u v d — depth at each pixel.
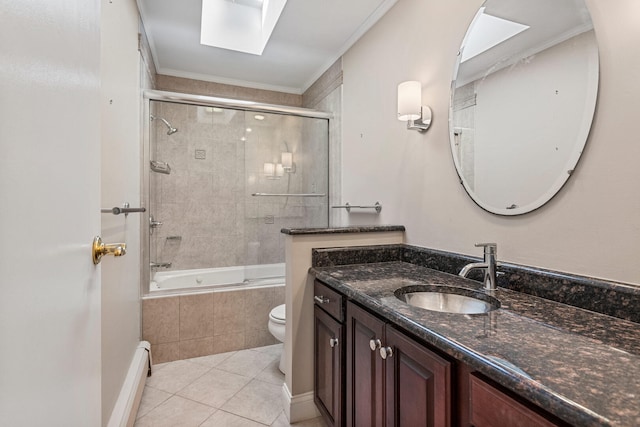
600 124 1.01
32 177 0.45
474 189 1.45
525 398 0.61
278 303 2.71
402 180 1.96
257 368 2.28
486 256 1.26
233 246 3.35
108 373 1.38
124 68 1.78
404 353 0.99
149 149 2.61
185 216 3.17
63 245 0.57
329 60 2.98
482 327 0.86
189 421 1.70
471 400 0.74
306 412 1.73
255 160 3.40
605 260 0.99
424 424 0.90
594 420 0.48
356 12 2.20
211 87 3.44
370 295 1.18
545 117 1.17
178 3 2.19
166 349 2.38
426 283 1.36
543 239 1.17
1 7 0.37
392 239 1.92
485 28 1.41
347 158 2.66
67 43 0.59
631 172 0.93
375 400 1.15
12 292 0.40
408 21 1.91
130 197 1.97
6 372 0.38
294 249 1.70
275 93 3.71
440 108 1.66
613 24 0.97
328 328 1.53
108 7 1.43
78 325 0.64
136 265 2.15
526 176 1.23
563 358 0.68
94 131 0.78
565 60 1.10
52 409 0.51
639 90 0.91
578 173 1.06
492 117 1.37
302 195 3.53
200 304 2.49
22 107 0.43
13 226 0.40
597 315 0.96
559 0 1.12
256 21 2.88
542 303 1.08
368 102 2.35
